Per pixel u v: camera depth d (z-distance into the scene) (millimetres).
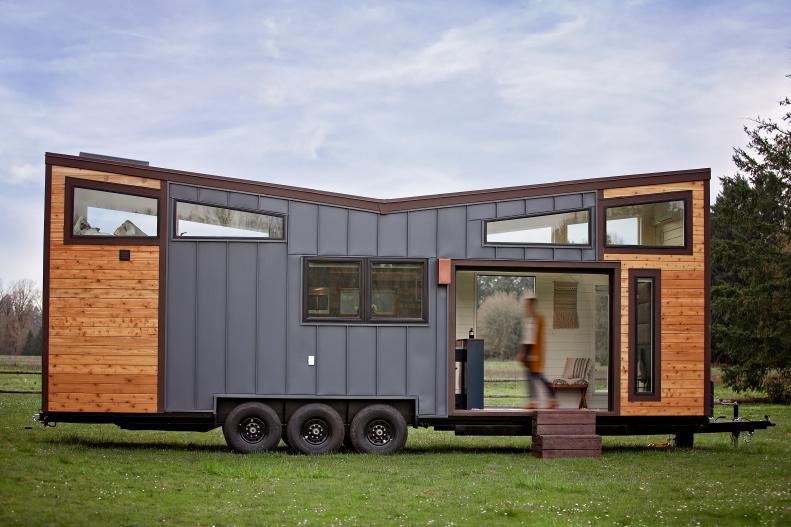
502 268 13977
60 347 13242
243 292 13477
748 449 14789
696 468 12258
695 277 14227
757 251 29047
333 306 13562
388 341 13586
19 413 17734
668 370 14094
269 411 13336
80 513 8242
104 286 13320
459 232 13789
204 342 13398
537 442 13406
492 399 16312
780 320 28031
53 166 13297
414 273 13703
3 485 9484
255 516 8406
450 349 13648
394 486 10320
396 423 13477
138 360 13289
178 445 14344
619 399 13914
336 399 13508
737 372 29250
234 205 13531
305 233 13602
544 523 8234
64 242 13297
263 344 13438
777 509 9031
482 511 8867
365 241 13664
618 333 13977
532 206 13930
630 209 14164
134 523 7938
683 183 14258
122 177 13391
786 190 28828
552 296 16172
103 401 13227
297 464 11953
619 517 8617
